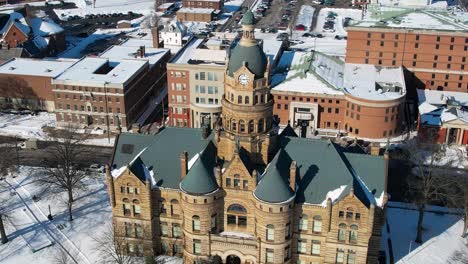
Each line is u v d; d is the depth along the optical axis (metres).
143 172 105.88
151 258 105.44
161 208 107.00
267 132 102.25
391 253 111.56
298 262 104.44
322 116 170.25
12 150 158.62
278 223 97.00
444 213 125.06
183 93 176.00
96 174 144.88
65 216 124.50
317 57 186.38
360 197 96.31
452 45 178.00
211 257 105.00
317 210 98.00
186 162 102.31
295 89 168.62
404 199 131.75
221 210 102.69
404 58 182.50
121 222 108.69
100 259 109.50
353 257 100.06
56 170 135.75
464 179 130.38
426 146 151.38
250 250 102.38
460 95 177.25
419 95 176.50
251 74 96.38
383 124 162.38
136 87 181.12
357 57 184.88
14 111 188.00
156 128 176.25
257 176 99.19
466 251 111.12
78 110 174.75
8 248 113.81
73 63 197.62
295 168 95.81
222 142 103.56
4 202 130.62
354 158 103.38
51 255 111.38
